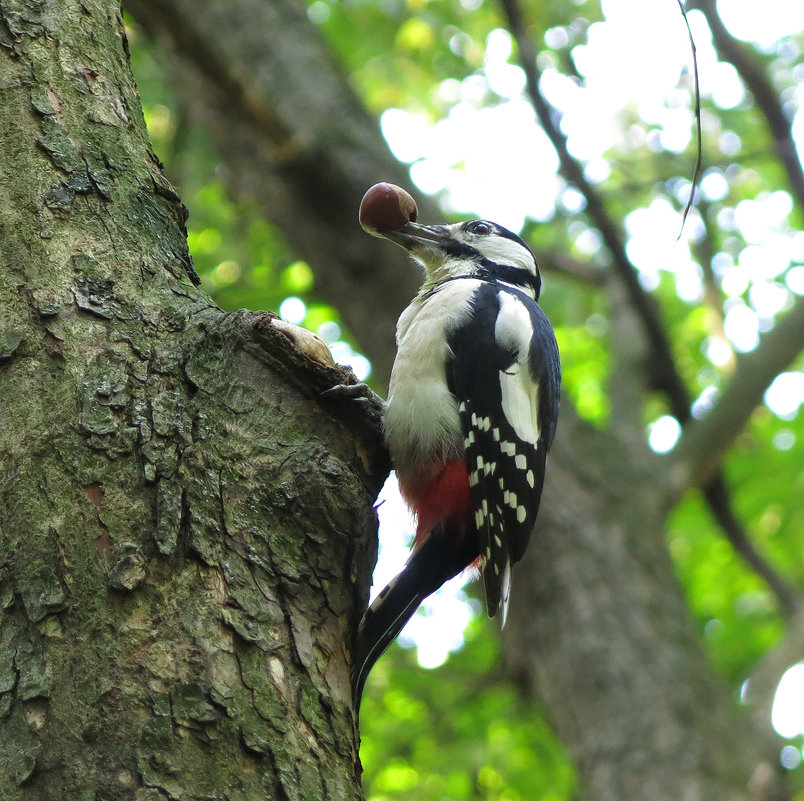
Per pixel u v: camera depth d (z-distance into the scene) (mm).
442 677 17656
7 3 5957
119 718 3988
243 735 4145
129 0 15062
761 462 19391
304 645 4660
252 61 14898
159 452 4691
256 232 18312
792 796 11273
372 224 9102
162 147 18844
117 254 5406
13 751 3883
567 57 18391
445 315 7648
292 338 5434
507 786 17266
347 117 14562
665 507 13656
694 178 6152
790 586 16062
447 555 7234
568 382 20688
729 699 11375
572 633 11664
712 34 16766
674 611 11930
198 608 4387
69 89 5875
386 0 19062
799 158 17359
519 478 7516
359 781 4613
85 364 4891
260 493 4949
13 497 4441
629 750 10695
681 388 16641
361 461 5738
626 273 16469
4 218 5285
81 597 4234
